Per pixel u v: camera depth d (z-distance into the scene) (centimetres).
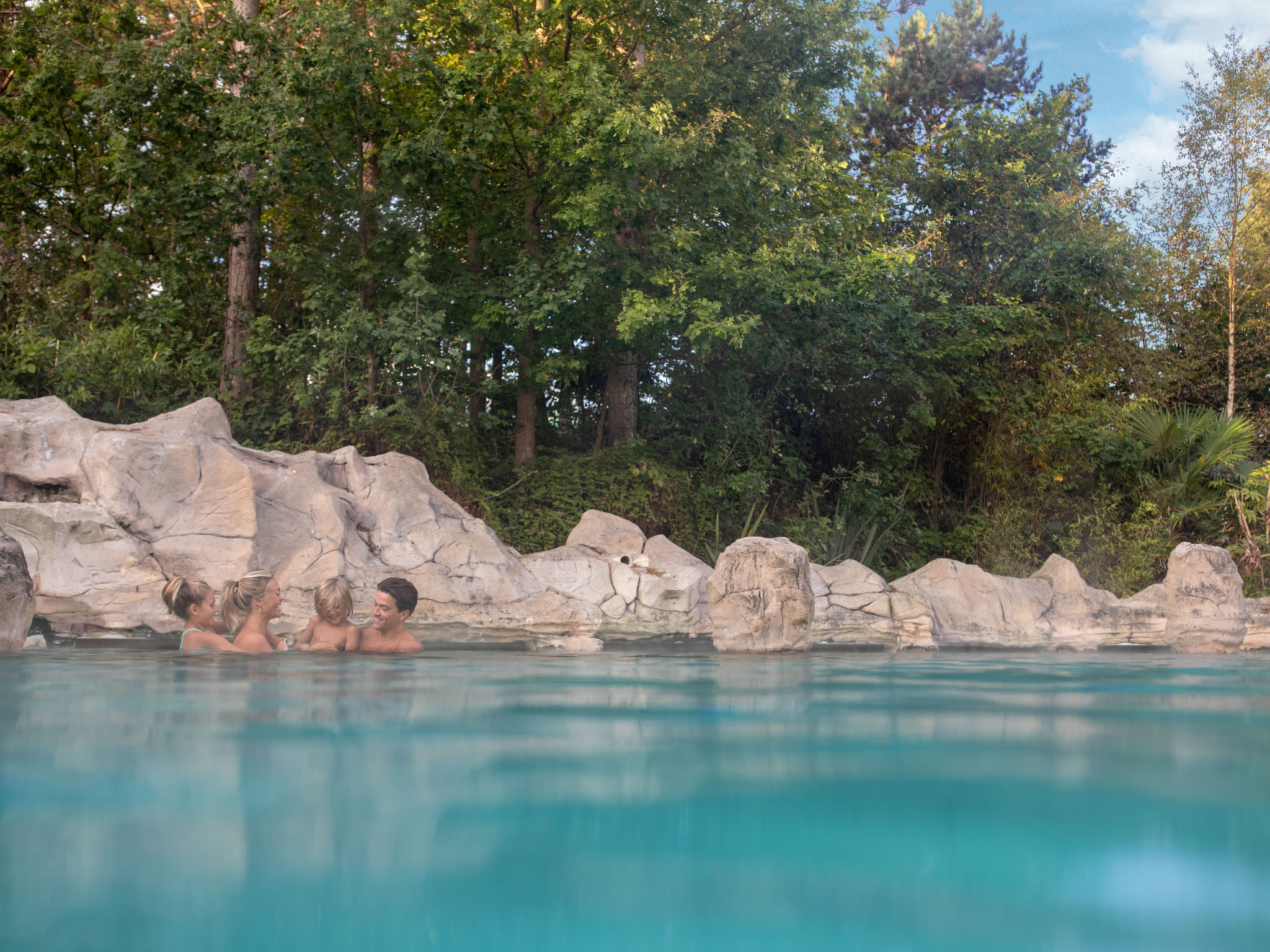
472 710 263
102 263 1273
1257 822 132
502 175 1384
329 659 518
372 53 1178
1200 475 1619
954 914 96
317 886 104
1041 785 157
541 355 1328
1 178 1348
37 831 124
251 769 165
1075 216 1772
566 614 780
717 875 108
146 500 724
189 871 108
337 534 766
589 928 91
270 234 1522
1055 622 946
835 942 87
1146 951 84
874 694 335
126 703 270
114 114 1227
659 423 1507
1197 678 449
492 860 113
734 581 680
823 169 1316
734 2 1402
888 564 1563
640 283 1288
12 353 1165
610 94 1165
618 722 238
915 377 1547
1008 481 1658
